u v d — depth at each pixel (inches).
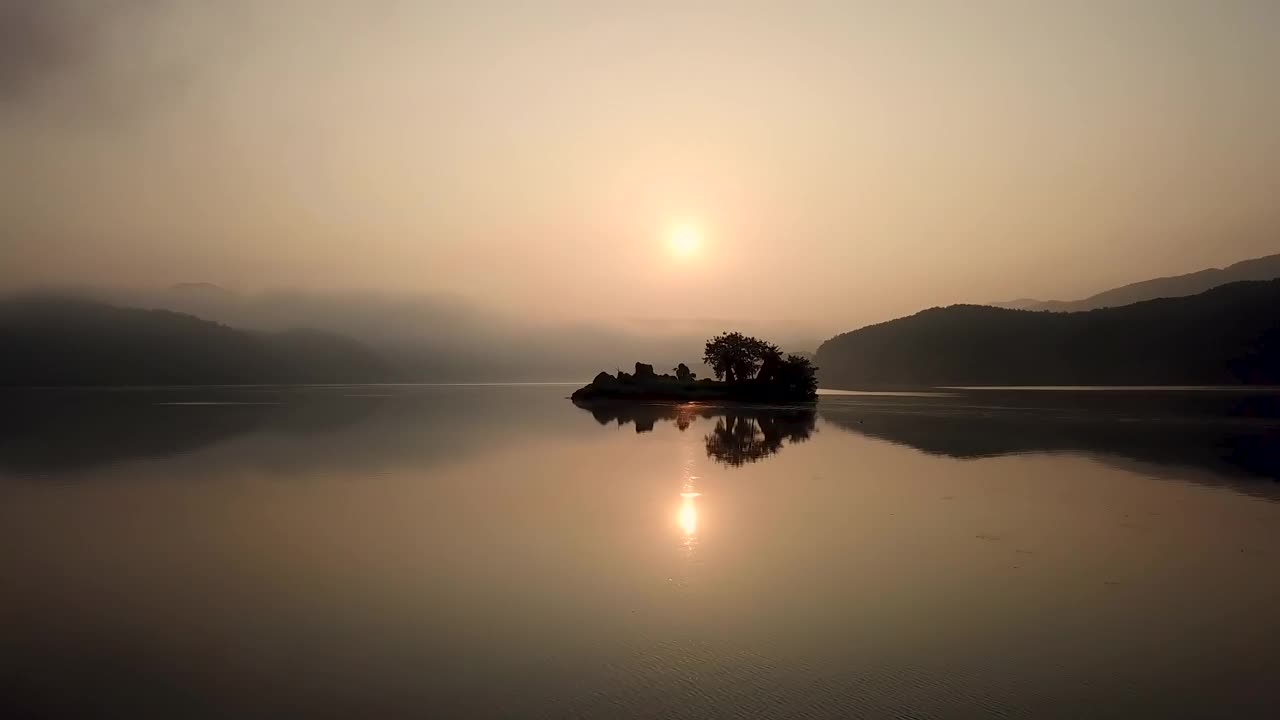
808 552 706.8
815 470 1255.5
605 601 562.6
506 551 713.0
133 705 397.1
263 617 532.4
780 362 4013.3
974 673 433.1
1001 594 581.6
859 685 415.5
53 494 1034.7
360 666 444.1
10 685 423.2
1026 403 3784.5
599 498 990.4
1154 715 383.2
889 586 601.3
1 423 2377.0
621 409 3221.0
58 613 546.3
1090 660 453.1
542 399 4424.2
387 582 615.2
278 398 4685.0
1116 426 2186.3
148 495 1023.6
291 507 933.2
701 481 1138.0
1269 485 1098.7
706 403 3759.8
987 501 970.1
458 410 3147.1
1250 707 391.5
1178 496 1005.2
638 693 404.8
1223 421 2394.2
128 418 2620.6
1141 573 639.8
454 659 453.1
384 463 1354.6
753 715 379.6
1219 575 635.5
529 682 419.5
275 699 401.4
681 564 666.8
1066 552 708.7
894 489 1059.9
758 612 537.6
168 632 505.4
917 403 3779.5
